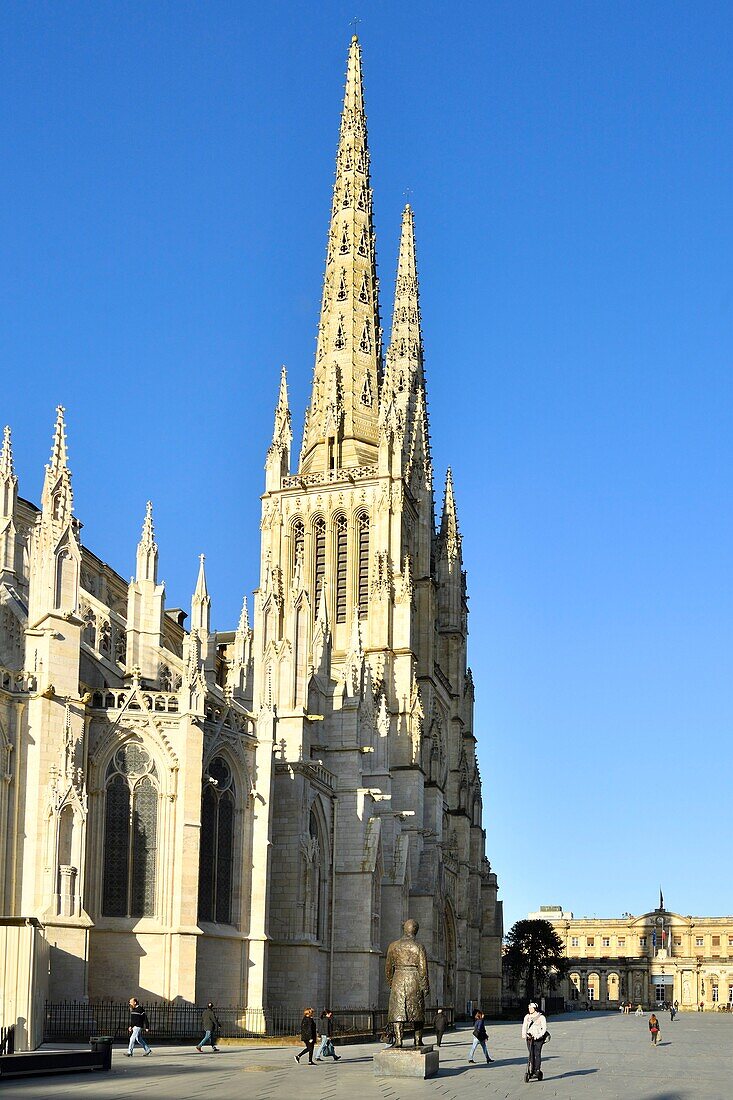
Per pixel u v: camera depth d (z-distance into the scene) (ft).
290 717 326.24
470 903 577.02
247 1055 221.66
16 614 263.70
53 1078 165.17
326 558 508.12
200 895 265.13
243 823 278.67
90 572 369.91
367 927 353.10
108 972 245.65
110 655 329.31
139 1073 175.42
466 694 595.88
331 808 355.77
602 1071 221.66
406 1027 185.26
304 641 336.70
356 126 590.14
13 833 231.71
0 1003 195.00
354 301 562.66
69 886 231.30
